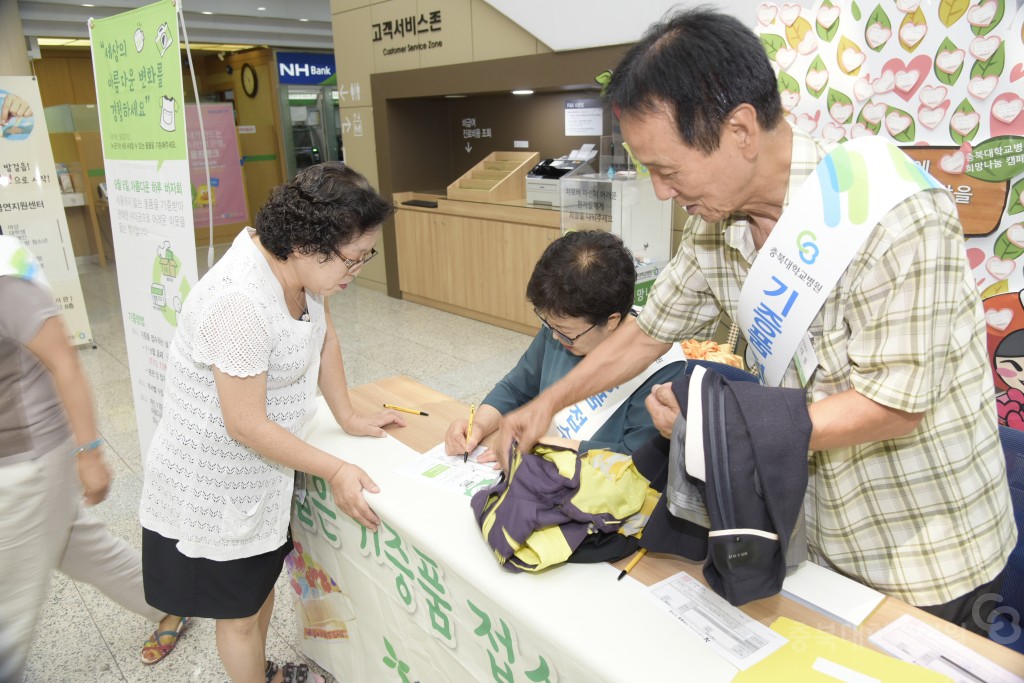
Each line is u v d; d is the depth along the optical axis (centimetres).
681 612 94
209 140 882
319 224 112
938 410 93
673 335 126
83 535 170
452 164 605
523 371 167
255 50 977
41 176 425
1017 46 187
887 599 95
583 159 449
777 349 97
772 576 84
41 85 982
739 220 101
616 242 135
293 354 127
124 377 416
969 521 96
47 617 211
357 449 150
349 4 560
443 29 482
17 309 135
